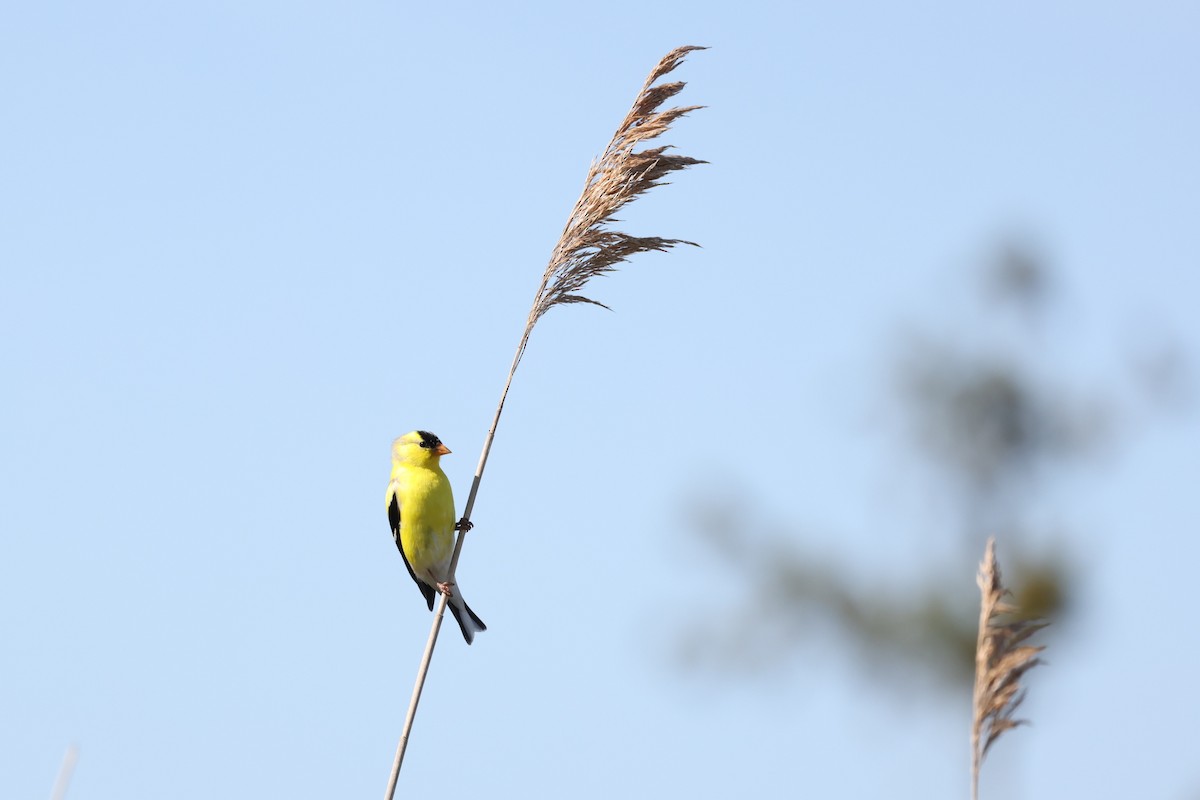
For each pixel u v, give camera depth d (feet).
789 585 61.41
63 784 15.35
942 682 64.03
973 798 13.32
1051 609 61.72
